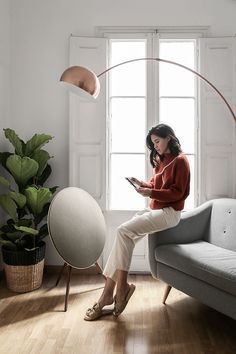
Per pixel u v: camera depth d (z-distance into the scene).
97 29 4.09
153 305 3.28
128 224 3.14
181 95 4.13
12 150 4.23
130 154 4.16
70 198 3.46
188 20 4.04
